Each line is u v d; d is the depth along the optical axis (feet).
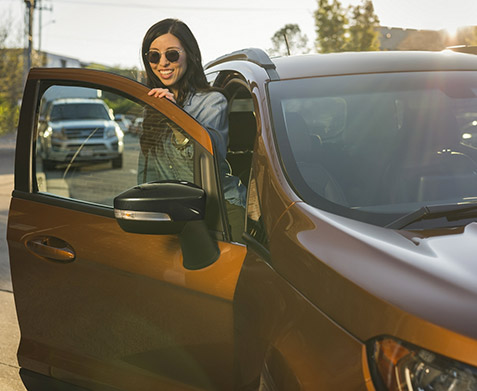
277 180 6.96
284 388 5.66
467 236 6.02
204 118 9.00
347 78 8.73
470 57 9.73
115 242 8.08
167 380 7.87
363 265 5.53
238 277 6.97
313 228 6.20
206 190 7.45
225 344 7.11
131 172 8.21
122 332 8.18
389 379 4.90
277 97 8.20
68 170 8.68
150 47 9.32
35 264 8.94
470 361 4.61
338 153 7.65
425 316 4.88
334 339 5.36
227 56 11.00
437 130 8.14
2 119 110.93
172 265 7.52
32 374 9.36
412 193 7.32
